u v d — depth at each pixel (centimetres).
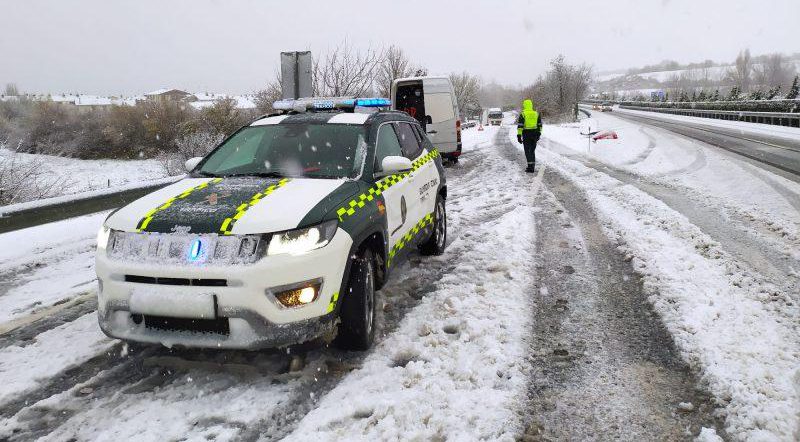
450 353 345
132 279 303
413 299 452
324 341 361
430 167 564
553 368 327
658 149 1709
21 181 1111
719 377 304
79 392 310
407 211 468
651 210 750
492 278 491
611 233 650
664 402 288
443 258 569
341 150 427
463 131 3831
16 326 414
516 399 291
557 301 438
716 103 4078
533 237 641
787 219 683
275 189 358
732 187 941
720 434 259
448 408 283
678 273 480
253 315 291
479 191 1004
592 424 271
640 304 425
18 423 280
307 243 310
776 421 263
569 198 893
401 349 355
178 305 289
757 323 372
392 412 280
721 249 551
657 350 347
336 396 297
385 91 2334
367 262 366
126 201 843
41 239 691
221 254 295
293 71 1135
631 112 6794
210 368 334
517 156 1630
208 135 2067
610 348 352
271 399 298
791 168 1178
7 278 542
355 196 370
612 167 1283
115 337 313
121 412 288
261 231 301
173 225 308
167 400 299
